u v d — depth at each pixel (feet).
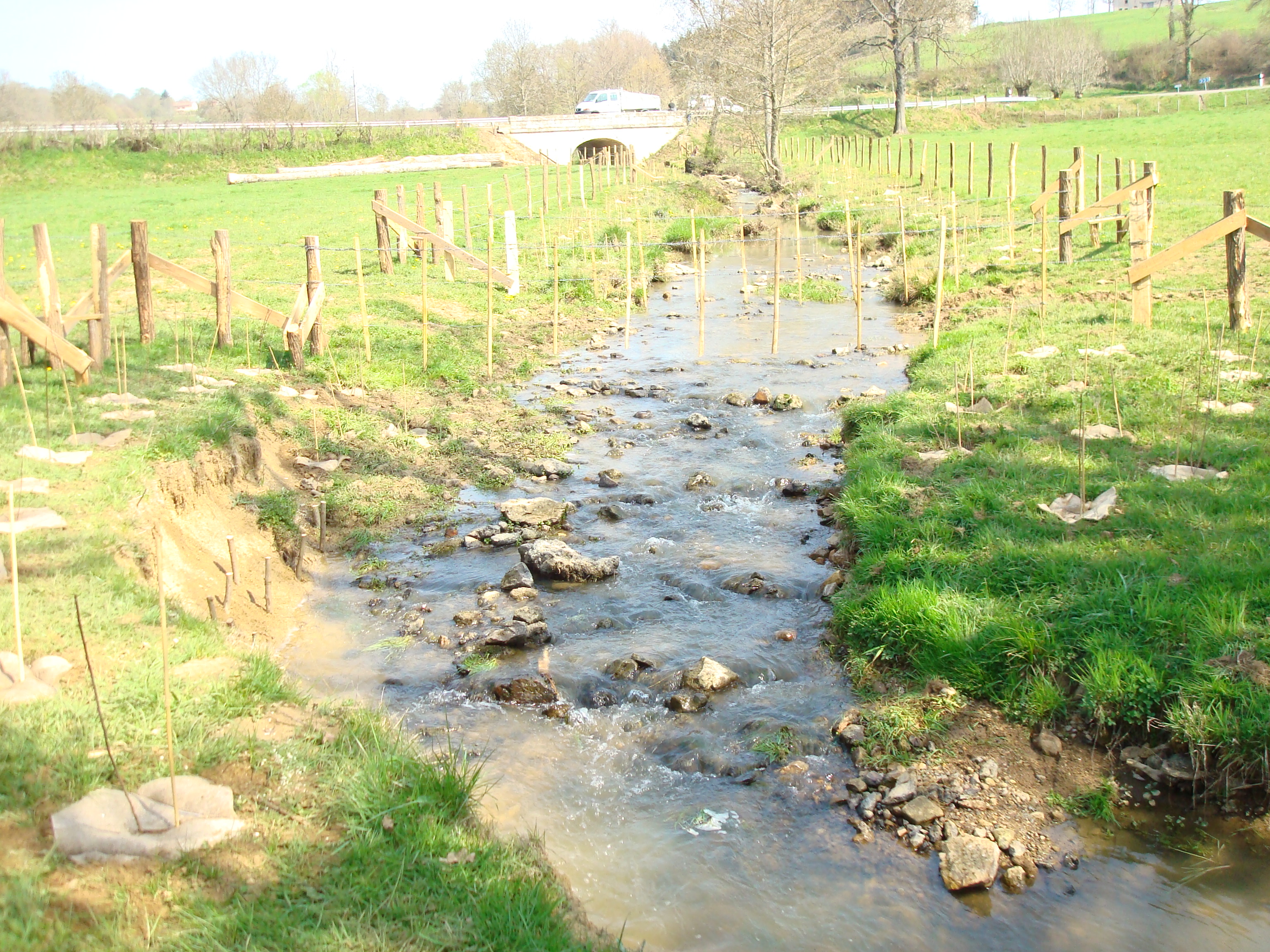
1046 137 181.16
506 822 20.04
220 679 21.54
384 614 29.91
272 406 41.98
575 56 364.99
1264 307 50.14
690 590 31.22
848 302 75.10
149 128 183.42
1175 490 29.32
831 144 194.18
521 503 36.99
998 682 23.45
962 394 41.93
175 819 16.20
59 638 21.42
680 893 18.39
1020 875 18.69
